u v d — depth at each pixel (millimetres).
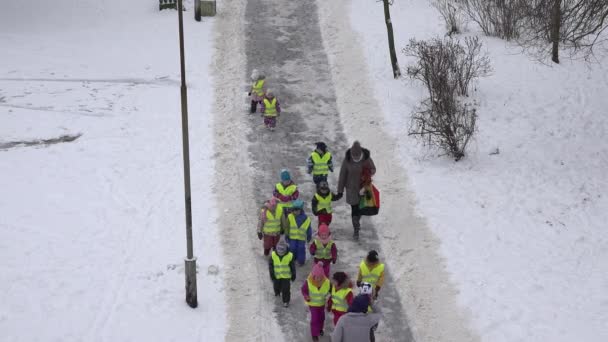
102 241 13086
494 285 11734
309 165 14094
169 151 16500
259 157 16297
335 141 17062
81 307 11258
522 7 21734
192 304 11336
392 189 14953
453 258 12531
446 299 11562
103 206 14250
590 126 17359
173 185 15156
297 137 17203
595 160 15930
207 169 15789
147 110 18359
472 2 23562
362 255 12852
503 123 17453
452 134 15680
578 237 13031
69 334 10633
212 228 13633
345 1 25422
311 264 12570
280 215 12305
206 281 12047
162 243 13109
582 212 13875
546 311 11031
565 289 11547
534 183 14969
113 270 12250
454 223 13586
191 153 16438
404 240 13242
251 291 11883
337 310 10156
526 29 21984
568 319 10820
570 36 20547
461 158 16016
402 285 12039
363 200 12898
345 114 18328
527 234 13164
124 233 13383
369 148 16656
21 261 12312
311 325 10562
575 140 16766
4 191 14555
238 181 15312
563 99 18594
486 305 11273
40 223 13539
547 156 16078
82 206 14219
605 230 13250
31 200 14320
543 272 12023
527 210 13961
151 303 11430
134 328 10844
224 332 10883
